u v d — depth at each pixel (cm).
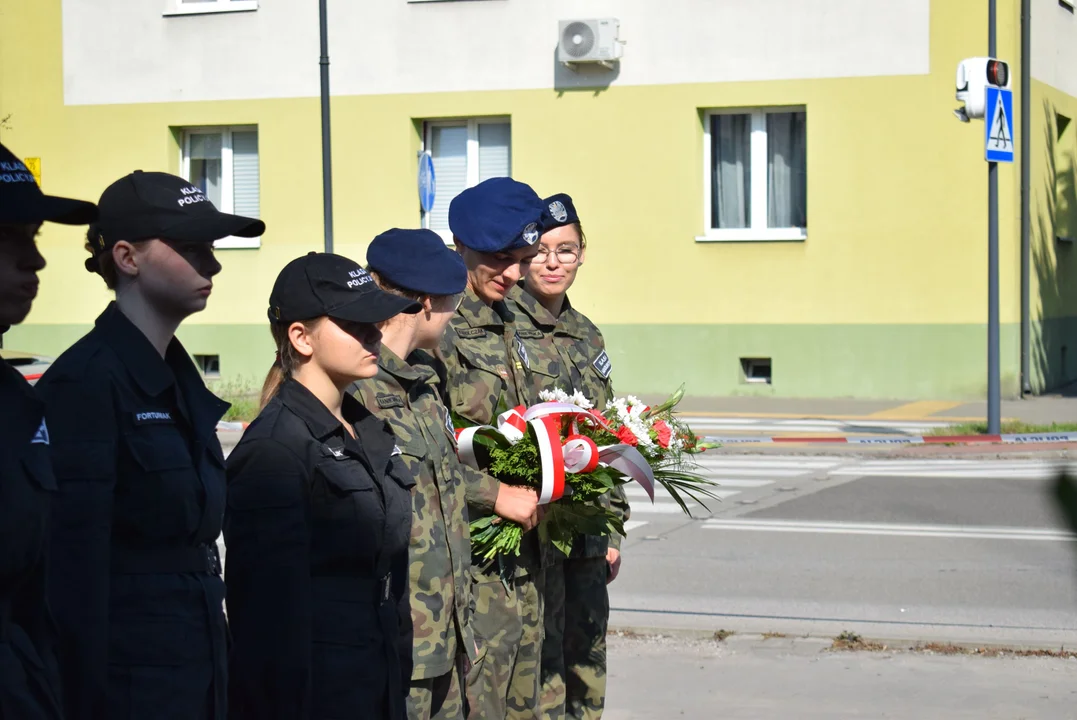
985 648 605
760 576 773
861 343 1705
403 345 359
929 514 969
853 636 624
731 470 1206
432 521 349
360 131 1852
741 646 616
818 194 1708
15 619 243
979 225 1661
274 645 290
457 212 419
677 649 612
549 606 445
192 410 288
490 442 407
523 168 1803
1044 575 768
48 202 248
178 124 1920
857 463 1242
